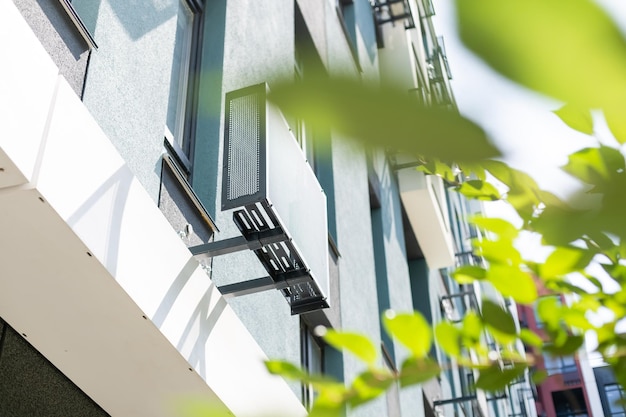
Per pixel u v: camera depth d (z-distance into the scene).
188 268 3.90
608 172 0.46
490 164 0.32
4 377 3.65
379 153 0.29
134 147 4.73
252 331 5.86
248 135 4.26
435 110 0.29
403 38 15.55
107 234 3.27
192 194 5.32
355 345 0.52
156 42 5.30
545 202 0.49
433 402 13.01
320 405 0.58
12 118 2.81
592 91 0.28
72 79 4.23
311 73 0.29
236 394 4.09
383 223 12.40
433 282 16.27
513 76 0.28
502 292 0.79
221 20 6.84
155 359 3.73
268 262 4.66
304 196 4.91
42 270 3.29
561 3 0.26
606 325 0.90
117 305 3.42
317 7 10.87
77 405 4.09
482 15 0.27
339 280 9.05
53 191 2.98
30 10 3.97
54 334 3.65
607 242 0.80
